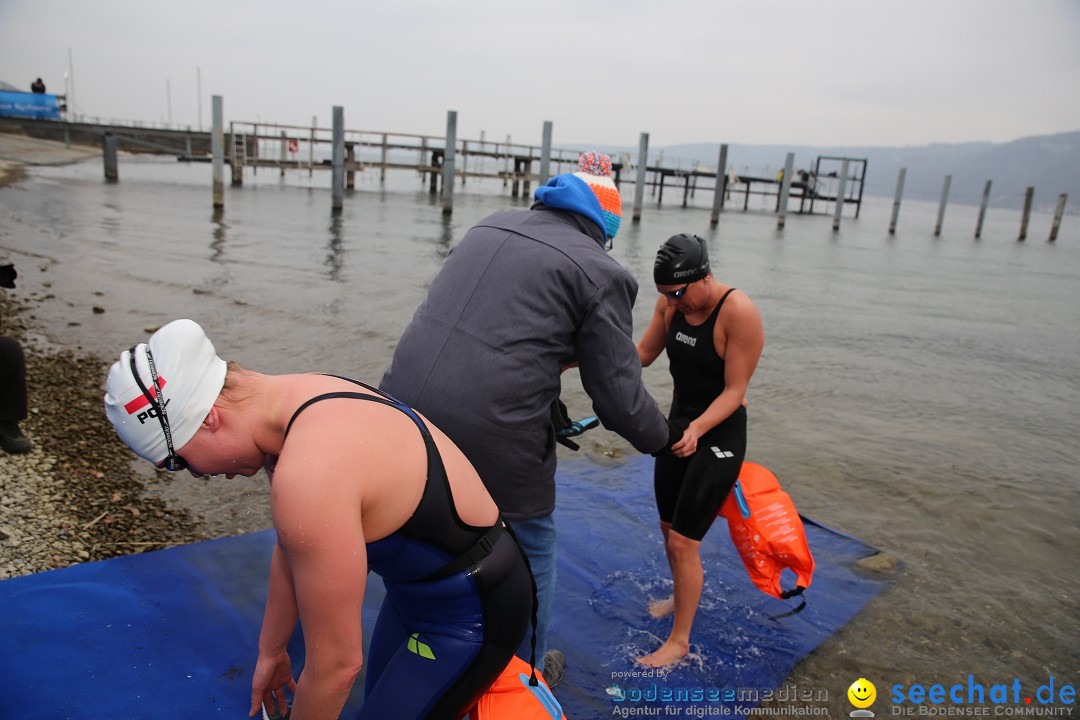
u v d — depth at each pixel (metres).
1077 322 12.66
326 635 1.49
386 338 8.21
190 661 2.66
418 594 1.74
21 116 43.91
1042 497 4.91
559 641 3.14
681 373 3.18
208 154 39.12
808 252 23.41
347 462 1.48
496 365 2.07
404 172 70.44
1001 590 3.72
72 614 2.86
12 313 8.22
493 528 1.79
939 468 5.35
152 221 18.09
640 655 3.07
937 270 20.53
